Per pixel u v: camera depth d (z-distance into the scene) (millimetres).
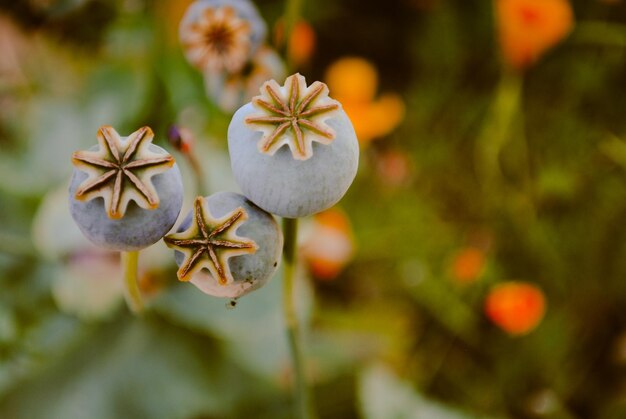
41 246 615
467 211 808
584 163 791
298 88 361
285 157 356
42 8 720
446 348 757
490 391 731
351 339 716
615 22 810
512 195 791
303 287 655
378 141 838
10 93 765
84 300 624
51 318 659
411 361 749
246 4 497
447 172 827
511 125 807
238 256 370
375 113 744
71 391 629
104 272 616
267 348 664
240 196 381
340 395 685
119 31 740
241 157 361
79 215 359
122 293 627
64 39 786
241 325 604
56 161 707
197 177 444
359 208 799
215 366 652
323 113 359
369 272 787
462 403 732
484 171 813
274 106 360
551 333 730
